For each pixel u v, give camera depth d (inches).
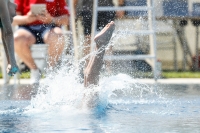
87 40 857.5
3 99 522.9
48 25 732.0
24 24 732.0
